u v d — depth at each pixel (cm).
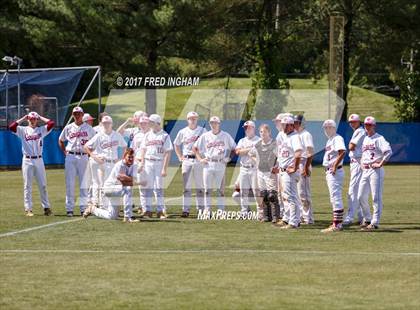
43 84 9794
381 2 12419
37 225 4862
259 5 12619
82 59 11525
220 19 11438
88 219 5184
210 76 12306
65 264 3494
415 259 3612
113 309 2669
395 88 16412
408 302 2766
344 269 3359
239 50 12256
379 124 11944
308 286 3020
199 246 4025
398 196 6819
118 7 11031
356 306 2705
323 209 5853
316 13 12938
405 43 12725
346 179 8875
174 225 4891
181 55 11381
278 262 3534
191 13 10694
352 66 13588
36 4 10744
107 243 4125
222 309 2659
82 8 10538
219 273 3275
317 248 3956
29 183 5369
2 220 5103
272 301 2775
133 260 3600
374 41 13012
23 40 11625
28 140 5331
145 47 11012
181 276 3212
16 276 3219
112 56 10988
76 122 5419
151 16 10738
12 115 9725
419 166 11212
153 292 2919
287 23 13150
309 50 13725
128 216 5078
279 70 11931
